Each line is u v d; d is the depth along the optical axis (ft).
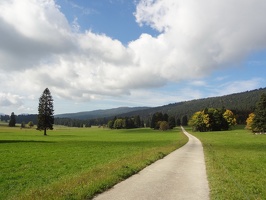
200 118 533.14
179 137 329.52
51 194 44.57
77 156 127.34
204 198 45.16
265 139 257.34
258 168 82.28
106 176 59.82
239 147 172.65
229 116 537.65
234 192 48.80
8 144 209.05
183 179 61.36
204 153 128.67
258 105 352.49
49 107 387.14
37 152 148.36
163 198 44.52
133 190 49.60
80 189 47.37
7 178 71.31
